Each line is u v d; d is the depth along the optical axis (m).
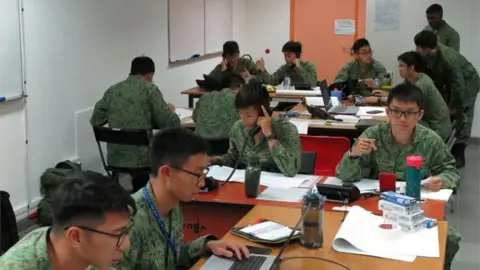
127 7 6.00
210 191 2.92
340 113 4.97
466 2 7.77
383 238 2.19
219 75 6.60
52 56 4.73
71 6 4.96
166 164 1.86
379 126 3.09
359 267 1.95
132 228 1.78
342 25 9.05
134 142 4.24
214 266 1.96
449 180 2.87
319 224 2.14
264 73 6.93
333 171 3.65
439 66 5.89
